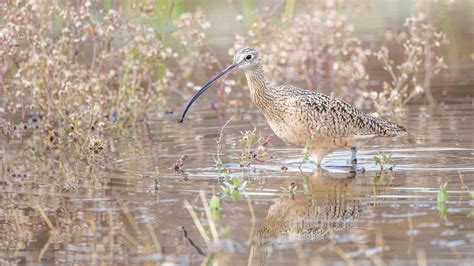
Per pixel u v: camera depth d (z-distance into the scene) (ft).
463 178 48.37
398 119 66.08
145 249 38.45
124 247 38.78
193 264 36.45
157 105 74.64
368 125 54.80
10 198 46.80
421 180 48.32
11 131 65.82
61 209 44.50
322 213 42.42
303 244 38.45
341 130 53.93
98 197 46.60
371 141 59.93
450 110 68.39
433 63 84.23
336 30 83.10
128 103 69.97
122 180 50.24
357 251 37.11
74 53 71.97
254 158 53.62
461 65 83.76
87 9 69.21
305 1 83.61
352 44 87.81
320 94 55.21
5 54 66.49
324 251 37.45
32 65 66.80
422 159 53.62
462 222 40.24
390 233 39.06
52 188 48.91
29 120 69.62
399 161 53.57
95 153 58.03
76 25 67.62
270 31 79.92
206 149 58.39
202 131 64.90
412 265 35.12
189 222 41.78
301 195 45.78
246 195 46.11
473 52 87.30
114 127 66.49
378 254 36.50
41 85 67.00
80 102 66.80
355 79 77.71
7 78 75.25
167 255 37.55
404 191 46.06
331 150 54.54
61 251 38.45
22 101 68.28
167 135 63.77
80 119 62.75
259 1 94.94
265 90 55.88
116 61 74.54
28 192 48.03
